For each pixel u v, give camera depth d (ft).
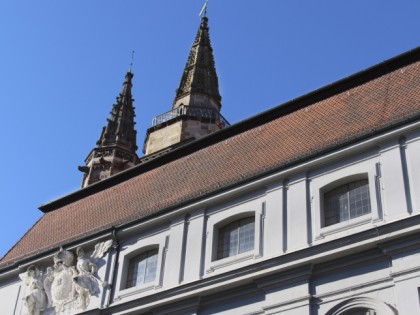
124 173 109.19
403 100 81.35
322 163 79.77
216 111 198.39
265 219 80.23
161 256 87.10
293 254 73.36
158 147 189.78
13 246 111.55
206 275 81.20
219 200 86.38
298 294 71.72
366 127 80.79
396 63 87.92
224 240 83.97
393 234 68.08
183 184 95.50
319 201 77.61
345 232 73.46
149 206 95.81
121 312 84.23
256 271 75.31
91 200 110.32
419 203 69.87
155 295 81.61
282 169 82.07
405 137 75.20
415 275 65.57
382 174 74.28
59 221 110.52
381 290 67.31
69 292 93.09
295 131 89.40
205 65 222.48
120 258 91.81
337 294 69.72
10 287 101.09
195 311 78.54
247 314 74.59
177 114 195.83
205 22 241.96
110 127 214.90
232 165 91.45
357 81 90.17
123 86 232.32
